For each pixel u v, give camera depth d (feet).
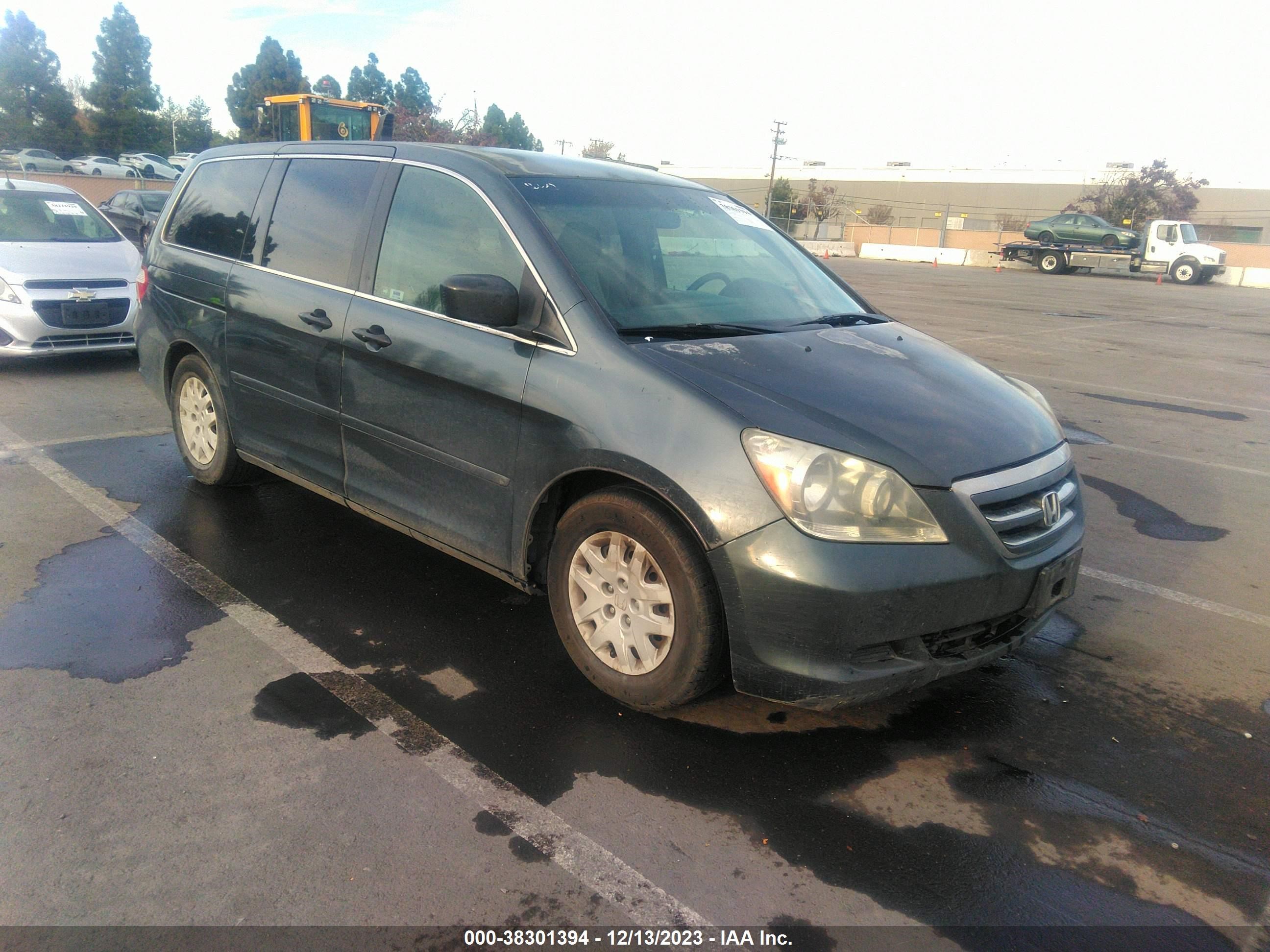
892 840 8.68
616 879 8.02
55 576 13.53
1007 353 41.04
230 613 12.65
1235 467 22.74
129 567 13.97
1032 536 9.89
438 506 11.92
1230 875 8.42
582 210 11.93
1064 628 13.47
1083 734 10.64
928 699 11.26
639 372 9.84
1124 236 120.98
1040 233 128.88
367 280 12.75
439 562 14.64
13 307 25.77
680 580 9.54
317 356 13.28
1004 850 8.61
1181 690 11.71
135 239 62.28
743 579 8.97
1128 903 8.02
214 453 16.62
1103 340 48.11
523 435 10.61
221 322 15.20
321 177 14.07
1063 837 8.84
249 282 14.58
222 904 7.54
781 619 8.89
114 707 10.28
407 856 8.17
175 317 16.42
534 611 13.10
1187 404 31.01
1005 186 226.17
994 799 9.37
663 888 7.94
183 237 16.74
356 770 9.36
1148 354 43.24
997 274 118.11
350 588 13.57
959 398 10.69
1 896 7.52
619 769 9.55
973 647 9.75
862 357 11.27
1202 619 13.91
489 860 8.17
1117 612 14.08
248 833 8.36
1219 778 9.89
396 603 13.16
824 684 8.91
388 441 12.38
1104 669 12.21
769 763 9.77
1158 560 16.34
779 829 8.76
